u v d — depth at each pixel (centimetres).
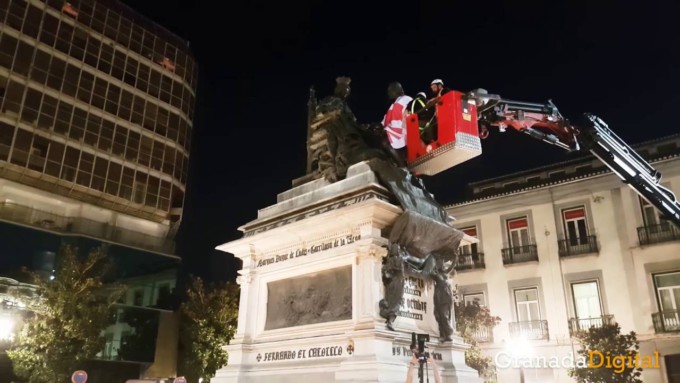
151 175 3250
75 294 1953
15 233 2514
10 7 2830
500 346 2444
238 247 764
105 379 2677
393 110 695
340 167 709
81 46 3086
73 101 2988
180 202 3400
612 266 2314
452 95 612
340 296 624
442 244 663
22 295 2009
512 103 696
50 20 2973
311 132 816
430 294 652
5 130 2712
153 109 3366
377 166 660
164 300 2930
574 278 2388
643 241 2259
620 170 727
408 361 576
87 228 2877
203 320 2319
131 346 2716
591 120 724
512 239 2598
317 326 629
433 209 660
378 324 570
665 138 2391
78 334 1897
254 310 721
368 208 604
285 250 715
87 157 2984
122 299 2744
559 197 2514
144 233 3170
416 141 649
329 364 588
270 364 657
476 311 2223
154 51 3462
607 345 1973
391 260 597
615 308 2267
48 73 2911
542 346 2361
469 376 615
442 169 665
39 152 2808
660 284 2205
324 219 645
